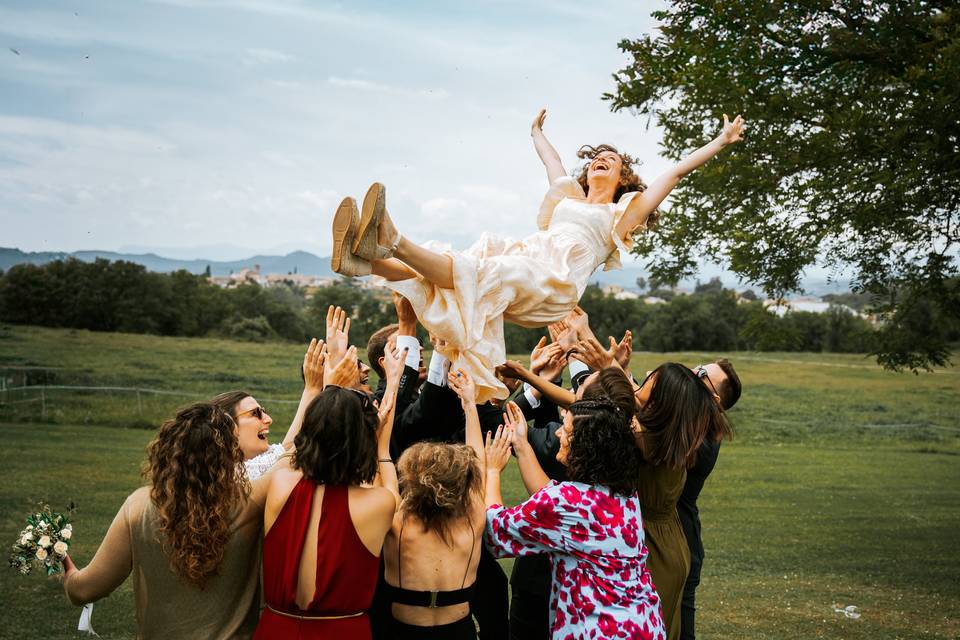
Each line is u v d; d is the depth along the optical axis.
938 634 6.60
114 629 5.91
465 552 3.32
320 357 3.73
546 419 4.38
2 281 49.19
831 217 8.63
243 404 3.57
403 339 4.26
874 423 26.45
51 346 37.81
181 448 2.80
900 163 7.57
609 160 5.21
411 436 4.04
